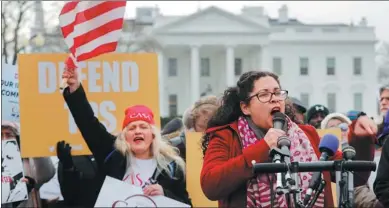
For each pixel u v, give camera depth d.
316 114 7.02
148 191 4.68
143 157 4.75
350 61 68.88
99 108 4.82
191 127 5.54
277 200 3.87
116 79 4.83
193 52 65.25
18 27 28.62
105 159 4.74
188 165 4.88
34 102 4.80
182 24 65.25
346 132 5.66
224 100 4.18
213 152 4.08
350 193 3.48
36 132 4.80
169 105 66.44
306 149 3.96
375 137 5.03
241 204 4.01
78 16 4.61
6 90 5.26
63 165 4.91
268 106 4.00
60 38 30.58
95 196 5.06
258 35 66.12
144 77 4.85
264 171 3.39
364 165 3.40
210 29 65.56
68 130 4.82
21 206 5.54
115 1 4.61
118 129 4.83
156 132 4.76
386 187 3.87
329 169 3.42
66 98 4.59
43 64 4.80
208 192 4.04
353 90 68.62
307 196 3.60
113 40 4.63
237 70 67.31
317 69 68.62
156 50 63.31
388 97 5.58
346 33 68.56
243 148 4.03
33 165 5.56
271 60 68.25
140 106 4.75
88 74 4.82
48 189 5.64
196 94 65.44
